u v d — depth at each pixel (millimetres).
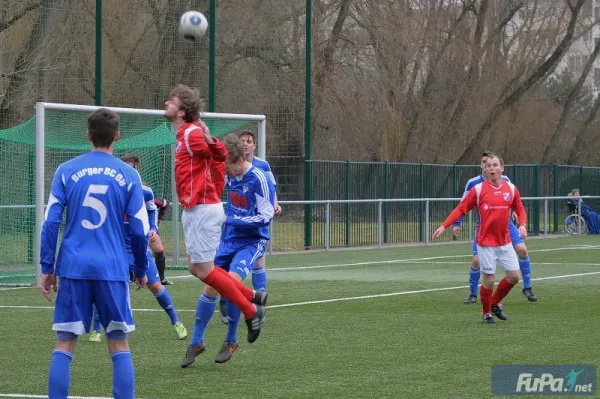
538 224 80000
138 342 23719
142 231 15125
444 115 103250
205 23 33344
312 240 61156
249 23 58812
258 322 19703
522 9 108938
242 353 21875
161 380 18656
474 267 31969
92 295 14758
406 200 66562
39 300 33062
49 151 47562
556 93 127500
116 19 54312
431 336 24391
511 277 26734
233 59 58281
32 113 64750
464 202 27219
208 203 19312
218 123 47625
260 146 45500
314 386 17906
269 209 21672
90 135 15172
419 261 51906
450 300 32969
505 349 22125
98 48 48719
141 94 54500
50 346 22984
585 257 54938
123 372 14734
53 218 14672
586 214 82625
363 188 65250
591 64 118062
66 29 61656
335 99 88375
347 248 63062
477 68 103312
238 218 21500
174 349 22625
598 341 23297
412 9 94375
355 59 91375
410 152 100625
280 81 59625
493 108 105062
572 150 126062
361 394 17125
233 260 21453
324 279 41031
